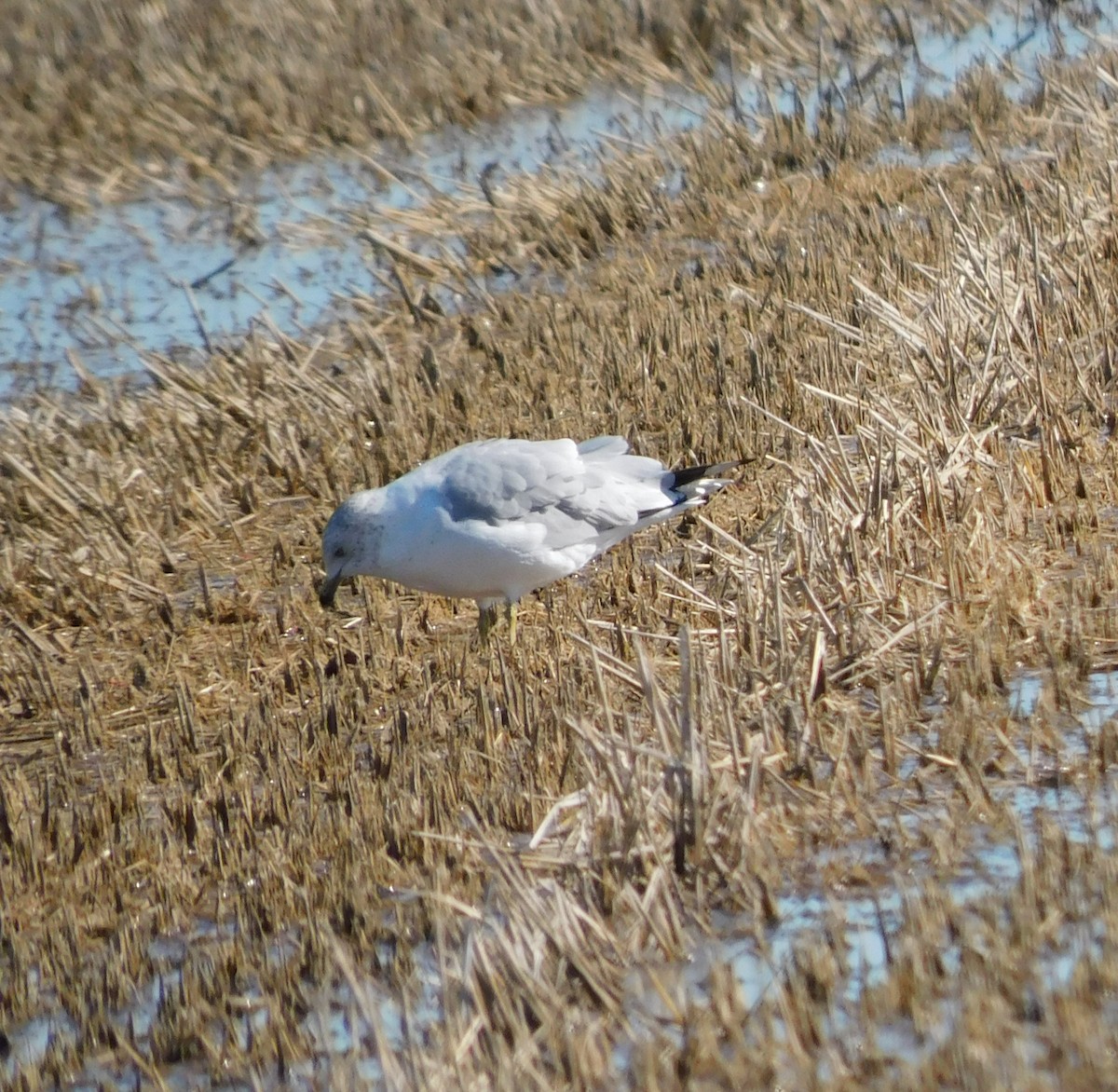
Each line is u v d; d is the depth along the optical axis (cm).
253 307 1961
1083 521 1223
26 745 1177
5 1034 861
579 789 960
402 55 2666
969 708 986
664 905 840
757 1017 755
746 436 1457
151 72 2569
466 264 2014
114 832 1033
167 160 2384
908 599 1151
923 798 932
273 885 937
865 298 1605
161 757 1109
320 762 1081
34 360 1861
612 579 1262
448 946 858
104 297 2005
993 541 1182
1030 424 1383
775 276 1822
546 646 1189
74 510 1480
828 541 1181
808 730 988
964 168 2114
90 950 930
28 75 2561
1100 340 1478
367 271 2038
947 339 1426
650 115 2492
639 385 1619
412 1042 761
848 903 845
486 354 1767
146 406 1691
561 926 802
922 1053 712
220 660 1249
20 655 1286
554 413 1563
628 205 2097
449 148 2417
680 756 899
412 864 948
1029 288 1512
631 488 1208
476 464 1159
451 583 1174
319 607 1309
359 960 862
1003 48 2681
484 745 1060
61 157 2377
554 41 2717
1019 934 768
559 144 2397
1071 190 1788
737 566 1205
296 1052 804
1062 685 1009
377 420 1588
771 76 2623
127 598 1352
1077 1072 669
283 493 1514
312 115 2467
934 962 762
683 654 884
